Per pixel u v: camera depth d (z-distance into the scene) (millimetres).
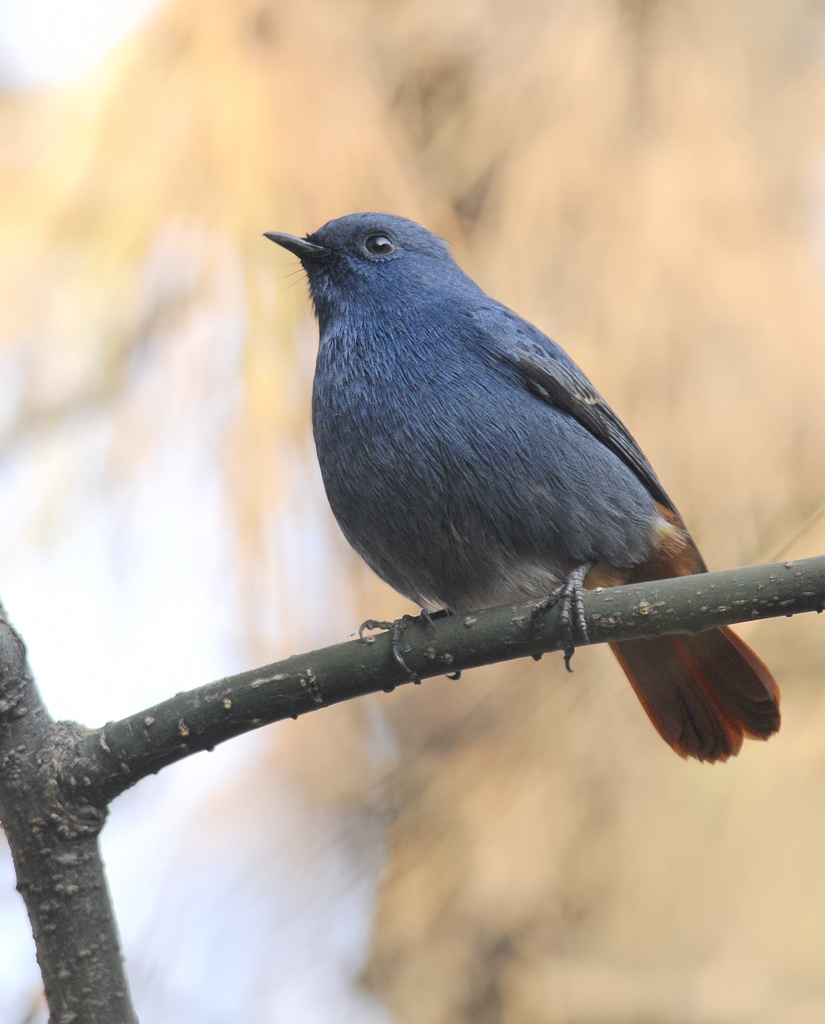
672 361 9227
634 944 8914
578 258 9609
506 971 9273
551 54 10078
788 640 9109
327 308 9609
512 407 8859
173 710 6453
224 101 9359
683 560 9031
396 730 9906
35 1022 9000
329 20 9914
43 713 6324
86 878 6129
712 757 8805
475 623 7117
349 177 9711
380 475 8805
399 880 9516
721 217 9492
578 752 9438
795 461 9023
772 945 8578
